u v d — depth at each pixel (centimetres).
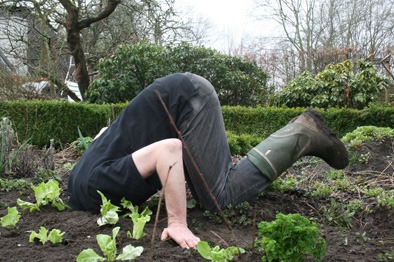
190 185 352
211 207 339
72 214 320
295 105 1448
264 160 343
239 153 746
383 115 1055
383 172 643
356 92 1358
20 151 566
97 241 258
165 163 287
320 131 351
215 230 316
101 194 304
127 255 238
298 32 2836
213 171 335
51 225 306
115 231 246
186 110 331
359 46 2808
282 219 239
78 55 1695
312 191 474
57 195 348
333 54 2294
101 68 1423
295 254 239
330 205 395
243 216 335
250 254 254
